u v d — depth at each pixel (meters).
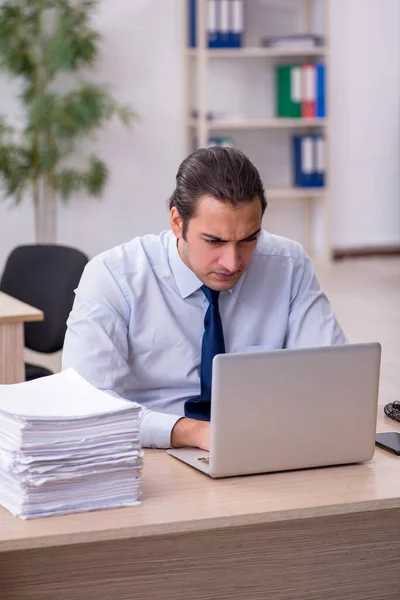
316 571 2.09
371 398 2.04
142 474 1.99
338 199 9.05
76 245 8.23
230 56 8.48
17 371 3.60
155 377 2.51
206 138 8.07
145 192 8.38
